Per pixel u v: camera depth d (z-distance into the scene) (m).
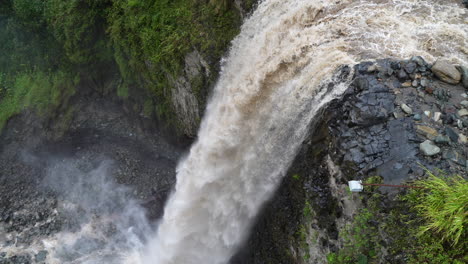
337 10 11.23
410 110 8.38
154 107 16.58
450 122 8.25
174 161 17.20
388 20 10.68
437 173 7.61
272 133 10.48
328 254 8.73
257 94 10.99
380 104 8.45
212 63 13.38
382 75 8.88
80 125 17.84
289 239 10.10
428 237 7.09
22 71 18.17
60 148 17.56
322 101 9.05
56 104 17.61
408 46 9.89
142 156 17.39
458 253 6.77
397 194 7.57
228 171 11.98
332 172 8.75
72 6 15.67
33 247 14.86
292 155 9.94
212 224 12.86
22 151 17.22
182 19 13.85
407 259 7.24
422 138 8.06
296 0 11.63
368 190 7.90
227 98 12.34
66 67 17.80
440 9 10.99
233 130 11.55
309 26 11.11
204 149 12.42
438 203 6.95
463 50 9.75
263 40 11.91
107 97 17.98
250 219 11.98
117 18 15.37
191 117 14.90
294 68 10.32
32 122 17.47
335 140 8.63
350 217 8.23
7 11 17.30
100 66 17.23
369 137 8.28
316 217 9.12
